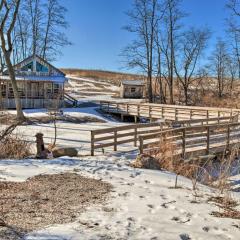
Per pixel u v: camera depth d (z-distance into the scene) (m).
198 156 13.62
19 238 5.25
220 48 79.69
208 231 5.88
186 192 8.37
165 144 12.88
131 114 34.59
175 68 46.88
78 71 96.31
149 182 9.31
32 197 7.48
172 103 46.44
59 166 10.92
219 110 26.75
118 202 7.30
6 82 37.31
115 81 81.88
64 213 6.52
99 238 5.36
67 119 30.70
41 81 38.69
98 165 11.30
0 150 13.23
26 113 31.83
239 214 6.82
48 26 48.38
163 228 5.89
